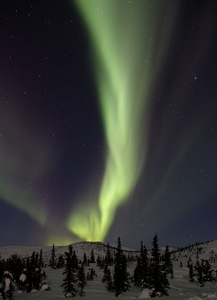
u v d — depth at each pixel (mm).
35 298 43438
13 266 69062
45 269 104688
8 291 43719
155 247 47406
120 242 63500
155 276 44656
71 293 44562
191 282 79188
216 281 81188
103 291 54344
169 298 22281
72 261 47406
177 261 149750
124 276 55156
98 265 110812
